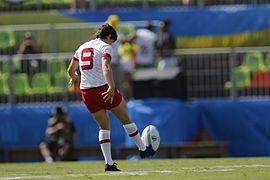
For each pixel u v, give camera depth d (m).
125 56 69.69
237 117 68.56
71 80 39.28
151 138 39.16
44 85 69.81
